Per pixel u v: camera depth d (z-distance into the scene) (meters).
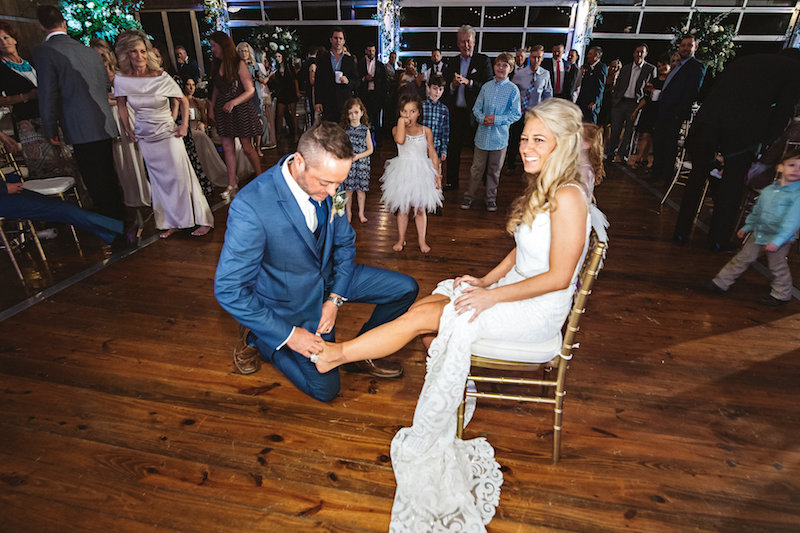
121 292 2.97
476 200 5.07
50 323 2.61
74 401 2.02
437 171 3.50
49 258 3.46
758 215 2.78
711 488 1.66
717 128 3.38
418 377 2.25
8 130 4.62
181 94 3.51
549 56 9.40
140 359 2.32
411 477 1.62
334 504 1.57
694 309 2.88
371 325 2.21
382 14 9.46
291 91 7.63
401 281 2.10
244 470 1.69
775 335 2.61
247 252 1.62
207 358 2.34
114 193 3.54
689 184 3.69
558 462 1.76
